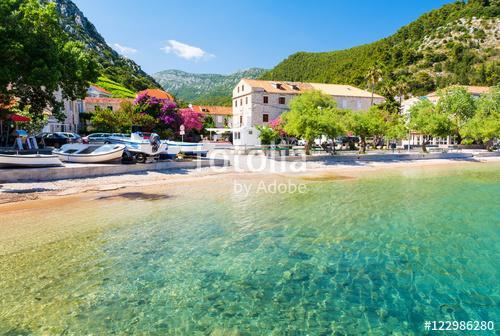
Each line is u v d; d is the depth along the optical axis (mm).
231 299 6676
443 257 8852
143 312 6164
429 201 15727
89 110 62438
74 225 11297
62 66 19500
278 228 11305
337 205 14781
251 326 5773
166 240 10000
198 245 9602
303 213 13305
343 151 39406
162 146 24312
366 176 24422
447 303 6586
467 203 15336
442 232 10938
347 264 8383
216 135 59812
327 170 27203
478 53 123125
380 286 7258
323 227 11430
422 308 6402
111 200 15195
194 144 29484
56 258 8492
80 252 8930
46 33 19094
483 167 31297
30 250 9016
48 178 17750
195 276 7645
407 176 24625
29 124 32531
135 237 10227
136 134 27078
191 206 14359
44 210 13172
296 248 9438
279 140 43125
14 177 16750
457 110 52875
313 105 35406
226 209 13891
